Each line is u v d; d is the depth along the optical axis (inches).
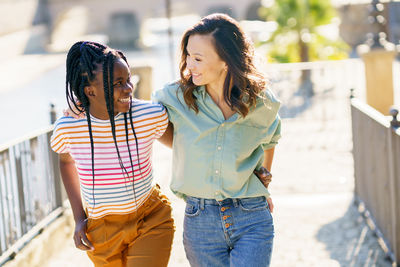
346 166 273.9
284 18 509.4
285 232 196.2
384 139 169.2
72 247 189.6
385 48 361.7
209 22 100.3
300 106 413.4
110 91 95.7
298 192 239.8
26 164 172.4
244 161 106.7
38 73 730.2
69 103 100.3
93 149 100.0
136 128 100.7
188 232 108.0
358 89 459.5
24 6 1066.7
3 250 157.8
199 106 104.5
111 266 107.3
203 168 104.7
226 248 107.2
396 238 160.1
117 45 1184.8
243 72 100.4
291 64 390.6
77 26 1208.8
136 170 102.1
